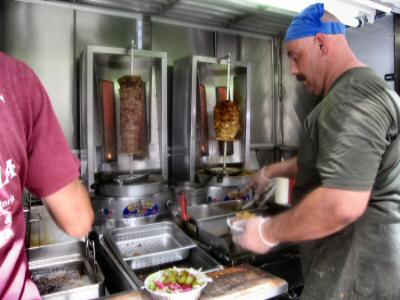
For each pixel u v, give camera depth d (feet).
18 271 2.43
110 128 7.82
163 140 7.88
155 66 8.12
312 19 3.93
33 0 7.33
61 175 2.61
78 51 7.85
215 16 8.84
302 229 3.42
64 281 4.75
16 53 7.25
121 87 7.11
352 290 3.88
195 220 6.32
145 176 7.47
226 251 5.28
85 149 7.54
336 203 3.16
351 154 3.16
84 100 7.45
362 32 9.27
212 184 7.92
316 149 3.78
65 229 2.84
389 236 3.75
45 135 2.53
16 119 2.25
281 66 10.71
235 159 9.50
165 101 7.81
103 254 5.63
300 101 10.90
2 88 2.20
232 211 7.15
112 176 7.43
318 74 4.12
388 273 3.77
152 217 6.93
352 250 3.86
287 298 5.17
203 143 9.00
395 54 8.49
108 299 3.94
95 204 6.57
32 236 5.47
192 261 5.52
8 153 2.17
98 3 7.83
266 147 10.61
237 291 4.04
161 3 7.95
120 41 8.29
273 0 6.72
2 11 7.07
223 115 8.06
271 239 3.79
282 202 7.05
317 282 4.11
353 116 3.25
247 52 10.14
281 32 10.28
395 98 3.52
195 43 9.29
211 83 9.16
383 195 3.71
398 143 3.52
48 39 7.54
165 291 3.77
